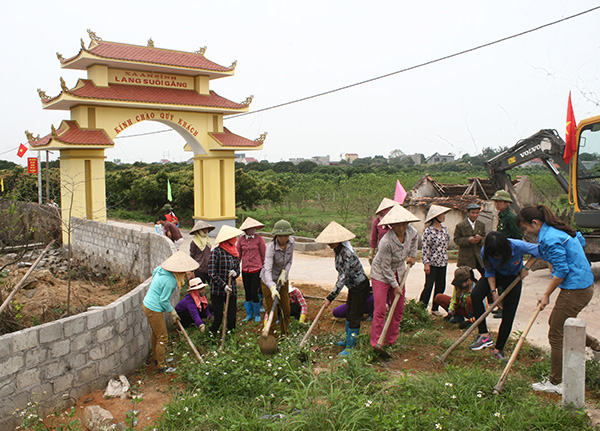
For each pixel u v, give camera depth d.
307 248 15.49
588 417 4.15
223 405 4.76
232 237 6.65
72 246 16.83
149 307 5.94
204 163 19.81
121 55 16.97
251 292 7.70
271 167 58.38
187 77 19.11
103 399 5.19
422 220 15.36
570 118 10.06
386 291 6.00
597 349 5.79
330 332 7.04
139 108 17.70
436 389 4.67
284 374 5.21
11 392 4.61
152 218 29.58
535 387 4.92
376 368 5.61
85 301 9.65
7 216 12.88
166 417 4.49
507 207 7.80
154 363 6.33
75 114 16.98
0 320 6.77
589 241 10.07
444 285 7.81
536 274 10.90
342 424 4.04
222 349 6.12
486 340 6.07
